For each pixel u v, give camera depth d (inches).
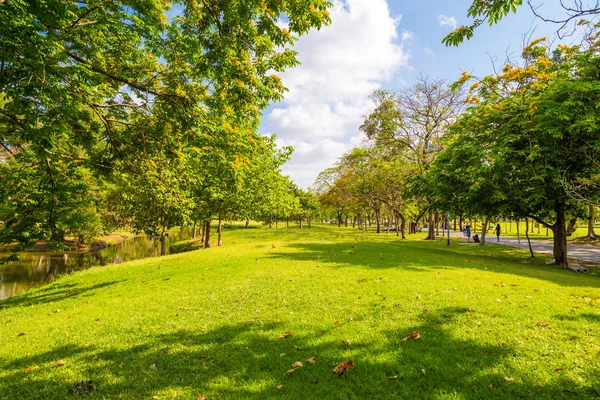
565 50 633.6
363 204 1776.6
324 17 280.4
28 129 266.1
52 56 250.4
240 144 378.3
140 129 411.8
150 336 235.1
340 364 169.2
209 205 1000.2
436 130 1318.9
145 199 857.5
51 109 267.3
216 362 185.3
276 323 248.2
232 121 402.3
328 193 2057.1
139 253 1358.3
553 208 659.4
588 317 242.7
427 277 414.9
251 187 964.6
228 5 286.2
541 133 572.4
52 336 254.8
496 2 173.6
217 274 488.1
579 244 1142.3
